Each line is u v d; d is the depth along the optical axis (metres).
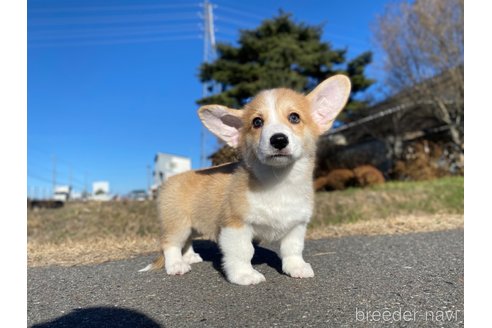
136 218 1.06
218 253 0.65
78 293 0.44
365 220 0.95
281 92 0.49
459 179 1.61
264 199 0.45
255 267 0.53
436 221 0.87
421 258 0.54
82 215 1.17
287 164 0.44
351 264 0.52
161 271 0.53
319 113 0.51
